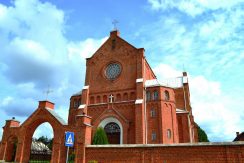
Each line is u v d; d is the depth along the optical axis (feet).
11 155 105.60
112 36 164.96
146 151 80.94
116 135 136.15
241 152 69.15
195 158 74.08
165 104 136.98
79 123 93.30
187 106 176.96
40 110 106.83
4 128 108.58
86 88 154.40
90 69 161.89
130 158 82.33
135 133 130.52
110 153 85.46
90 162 82.99
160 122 130.82
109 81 152.87
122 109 140.87
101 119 140.87
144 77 146.10
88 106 150.30
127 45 156.56
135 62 149.79
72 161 99.04
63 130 97.50
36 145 130.00
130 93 143.84
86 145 89.20
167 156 77.71
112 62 157.79
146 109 136.87
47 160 116.57
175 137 133.18
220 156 71.31
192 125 168.04
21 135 104.83
